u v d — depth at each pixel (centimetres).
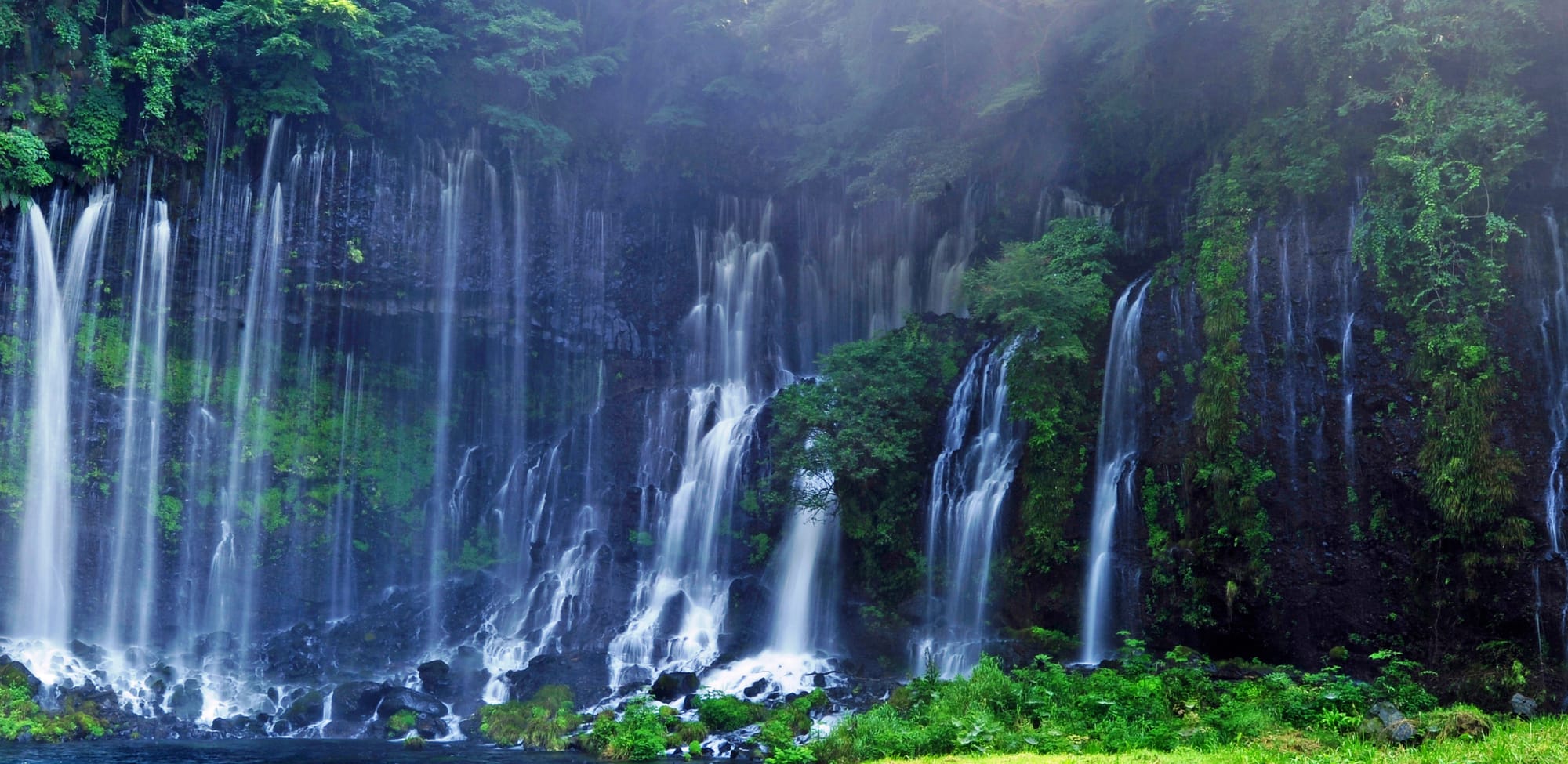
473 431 3625
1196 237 2775
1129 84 3167
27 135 2930
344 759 2170
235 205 3291
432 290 3544
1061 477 2731
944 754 1827
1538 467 2178
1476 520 2181
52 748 2292
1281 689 2050
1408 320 2359
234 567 3219
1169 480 2578
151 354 3188
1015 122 3531
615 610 3281
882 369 3045
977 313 2983
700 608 3247
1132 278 3022
